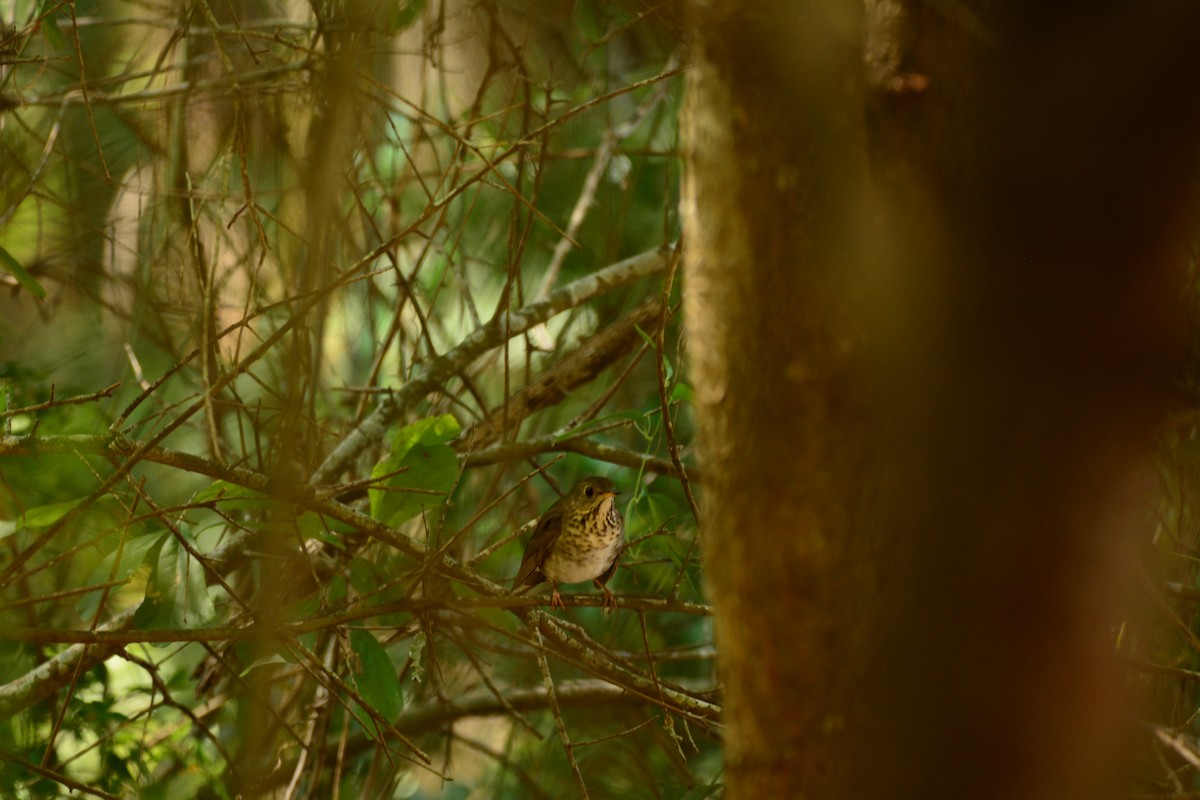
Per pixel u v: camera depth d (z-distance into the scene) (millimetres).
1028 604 3869
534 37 13242
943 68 4039
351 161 9266
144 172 12789
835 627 4109
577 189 13672
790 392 4051
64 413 10359
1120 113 3889
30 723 9453
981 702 3895
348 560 8867
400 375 11461
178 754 10625
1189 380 7090
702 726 8055
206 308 5922
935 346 3965
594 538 9672
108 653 8812
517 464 12422
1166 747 8164
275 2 12789
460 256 12156
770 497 4109
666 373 8891
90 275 13078
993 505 3914
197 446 12625
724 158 4078
